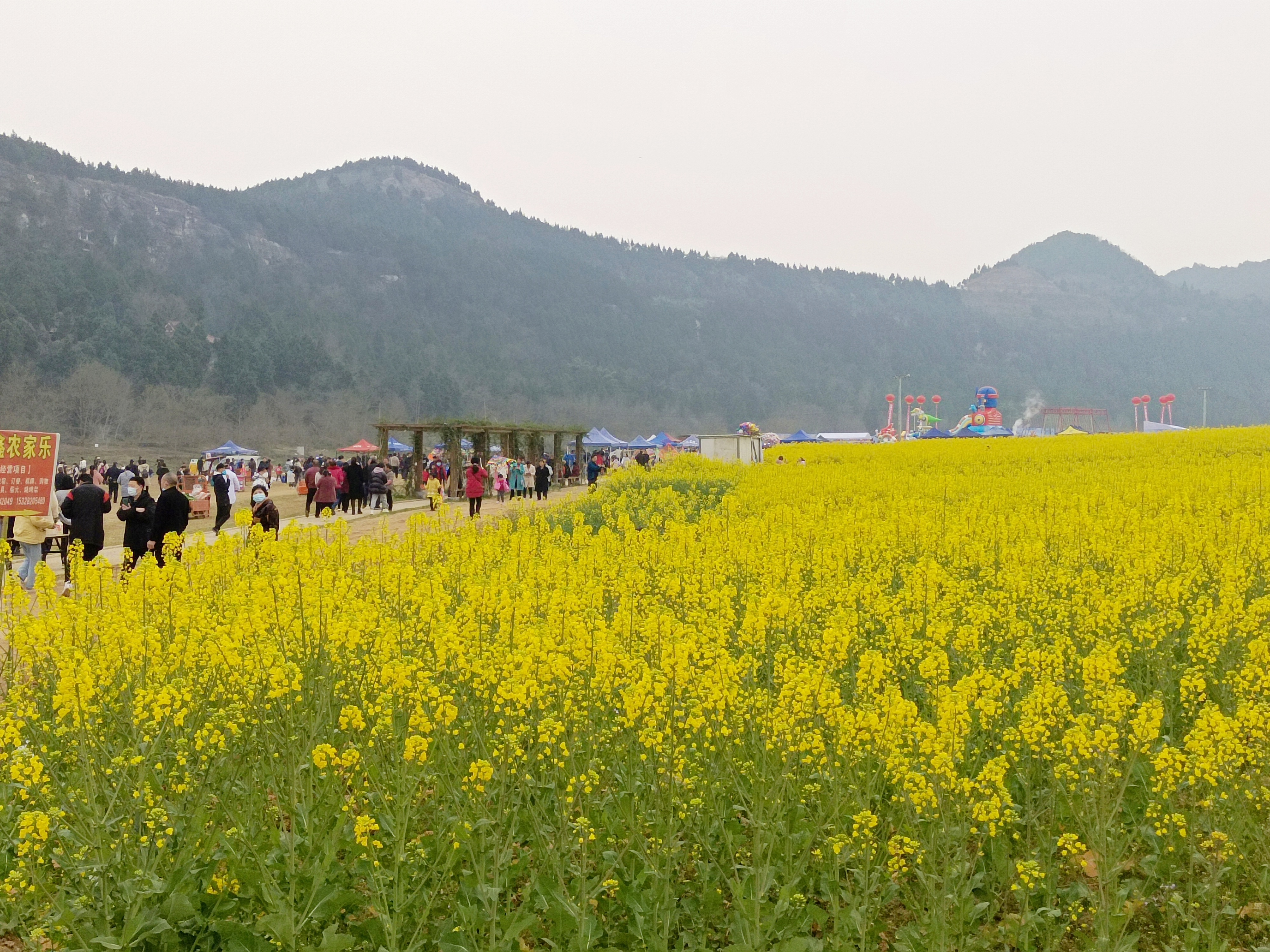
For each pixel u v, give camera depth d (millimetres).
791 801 5984
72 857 5281
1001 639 9250
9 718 5961
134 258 190875
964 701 5988
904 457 43531
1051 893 5500
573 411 198000
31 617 7758
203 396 128875
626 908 5469
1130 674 8688
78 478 23516
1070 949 5449
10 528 17156
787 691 6191
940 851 5641
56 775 5973
